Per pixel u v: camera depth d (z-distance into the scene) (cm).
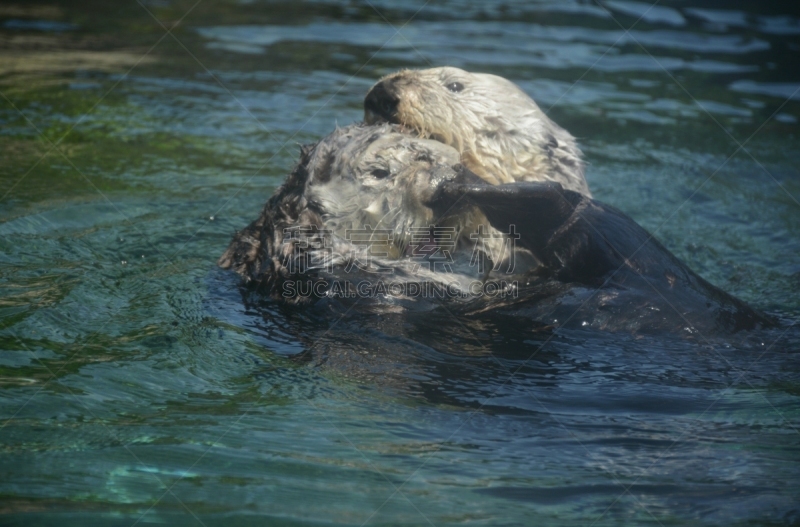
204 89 2723
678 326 1160
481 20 3647
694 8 3834
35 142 2197
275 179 2080
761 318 1248
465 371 1078
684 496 821
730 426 961
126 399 995
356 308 1229
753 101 2828
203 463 866
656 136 2516
